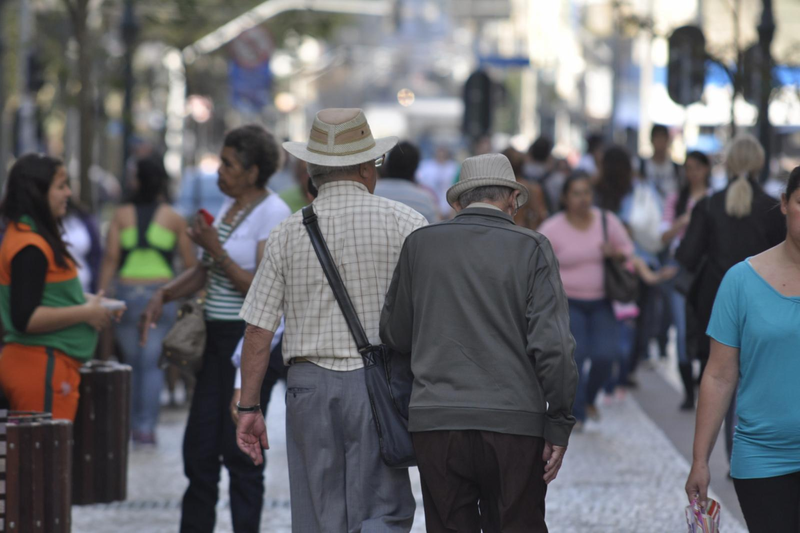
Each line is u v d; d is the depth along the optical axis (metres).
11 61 78.75
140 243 33.84
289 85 125.44
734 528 25.02
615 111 93.88
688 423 37.47
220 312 22.50
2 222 22.38
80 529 25.67
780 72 43.84
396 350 17.28
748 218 26.98
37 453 20.22
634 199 42.91
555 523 25.86
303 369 17.59
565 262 35.19
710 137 74.25
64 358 22.52
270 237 17.97
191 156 91.19
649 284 42.44
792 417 15.55
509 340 16.53
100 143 99.00
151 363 34.44
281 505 27.81
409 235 17.22
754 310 15.73
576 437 35.19
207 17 66.38
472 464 16.64
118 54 68.31
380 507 17.42
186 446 22.73
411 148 30.41
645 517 26.34
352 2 87.75
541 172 52.22
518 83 188.25
